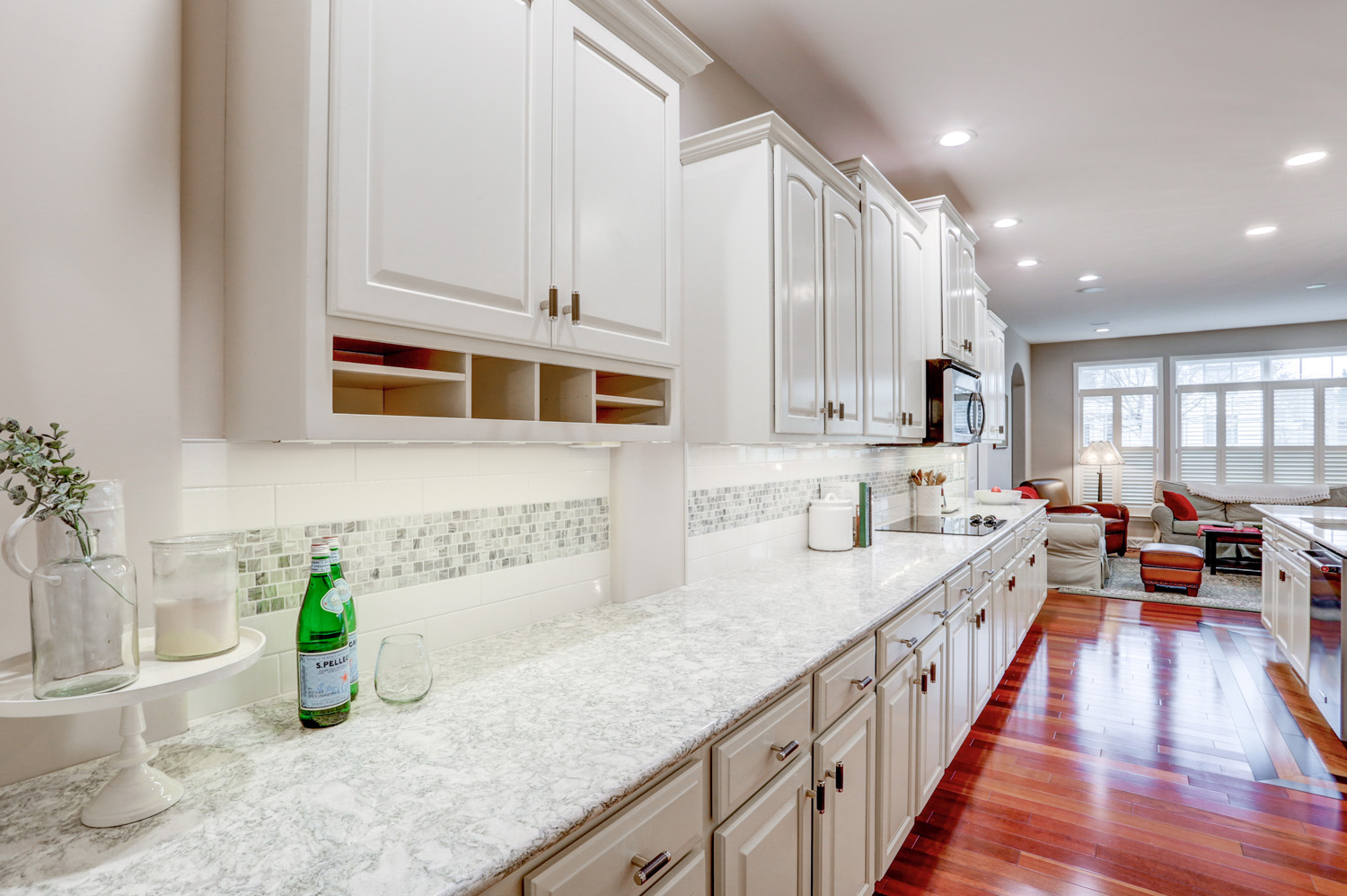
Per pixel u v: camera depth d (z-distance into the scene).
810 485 2.81
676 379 1.50
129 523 0.93
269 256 0.92
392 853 0.71
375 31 0.92
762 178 1.85
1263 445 7.32
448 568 1.39
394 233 0.93
